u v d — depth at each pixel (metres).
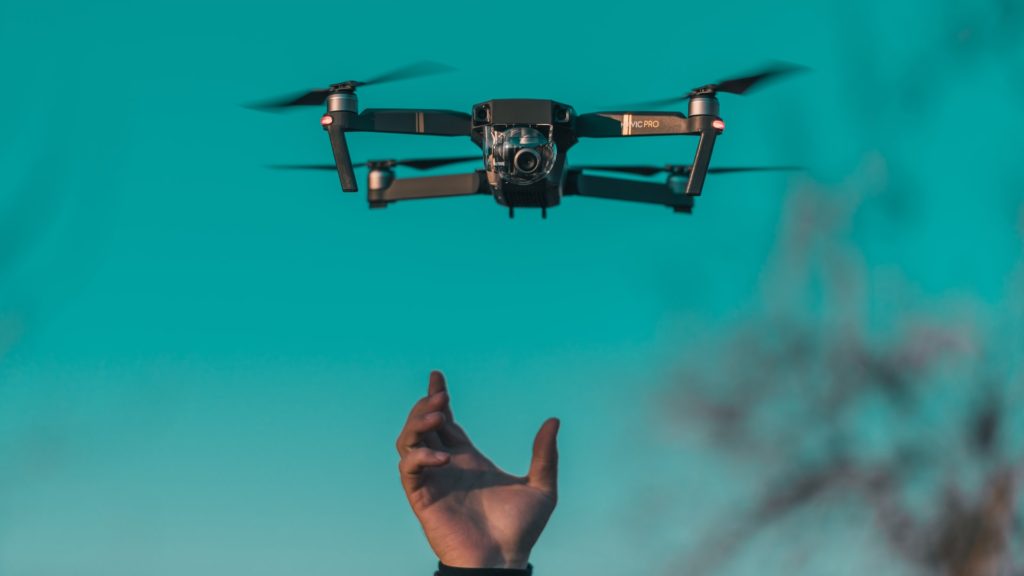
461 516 1.23
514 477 1.26
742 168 1.80
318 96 1.62
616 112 1.63
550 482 1.26
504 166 1.62
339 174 1.62
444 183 1.84
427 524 1.23
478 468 1.26
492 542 1.23
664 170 1.82
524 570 1.23
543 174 1.62
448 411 1.28
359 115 1.62
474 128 1.63
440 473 1.25
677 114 1.63
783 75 1.59
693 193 1.62
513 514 1.24
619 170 1.83
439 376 1.23
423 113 1.64
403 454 1.23
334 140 1.61
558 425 1.26
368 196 1.85
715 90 1.61
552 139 1.62
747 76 1.60
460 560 1.22
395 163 1.86
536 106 1.61
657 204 1.81
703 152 1.62
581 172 1.80
